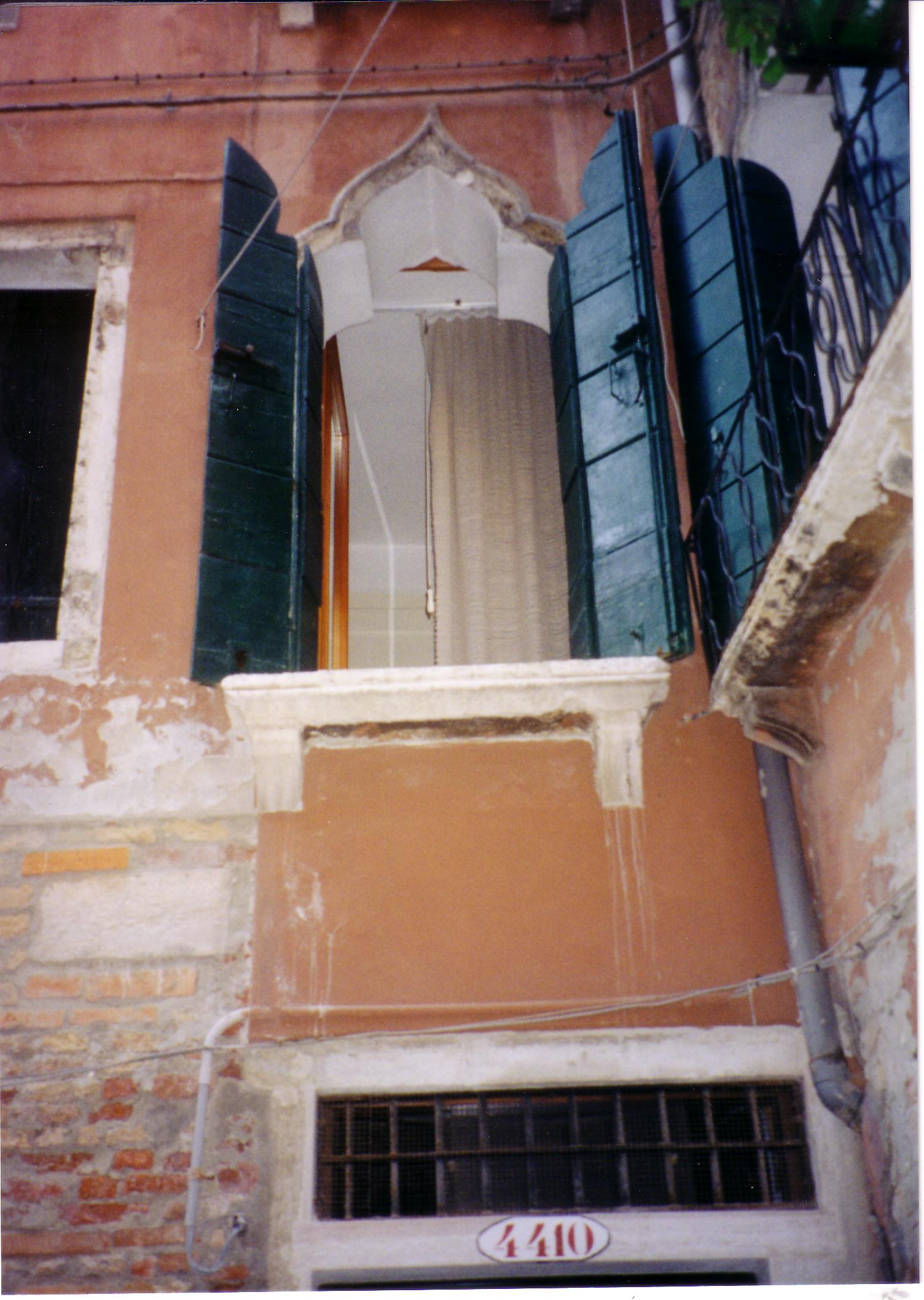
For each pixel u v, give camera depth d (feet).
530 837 15.05
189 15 20.80
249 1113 13.82
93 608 16.42
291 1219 13.35
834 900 14.32
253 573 16.30
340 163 19.72
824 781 14.64
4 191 19.30
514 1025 14.07
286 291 18.42
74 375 19.10
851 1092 13.42
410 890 14.76
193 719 15.66
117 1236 13.29
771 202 17.83
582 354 17.66
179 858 14.97
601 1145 13.85
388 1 20.90
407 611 25.88
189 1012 14.24
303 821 15.16
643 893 14.74
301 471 17.19
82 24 20.66
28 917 14.67
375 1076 13.93
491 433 20.47
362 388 24.57
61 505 18.13
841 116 14.03
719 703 15.24
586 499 16.66
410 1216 13.51
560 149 19.93
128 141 19.71
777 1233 13.25
